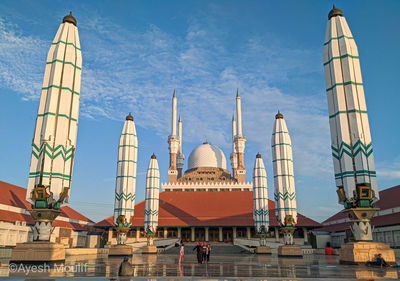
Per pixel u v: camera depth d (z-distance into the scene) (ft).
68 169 88.07
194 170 281.54
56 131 87.40
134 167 145.28
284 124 146.51
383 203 172.04
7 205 147.13
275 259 112.37
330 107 93.97
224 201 229.04
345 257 81.46
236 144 284.00
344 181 85.87
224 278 51.44
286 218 133.69
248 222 205.26
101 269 66.64
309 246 188.75
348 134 88.17
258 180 170.09
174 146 289.33
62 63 92.73
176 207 224.74
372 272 61.93
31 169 84.84
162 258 120.88
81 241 218.59
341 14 98.43
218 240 210.18
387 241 153.07
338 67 93.25
